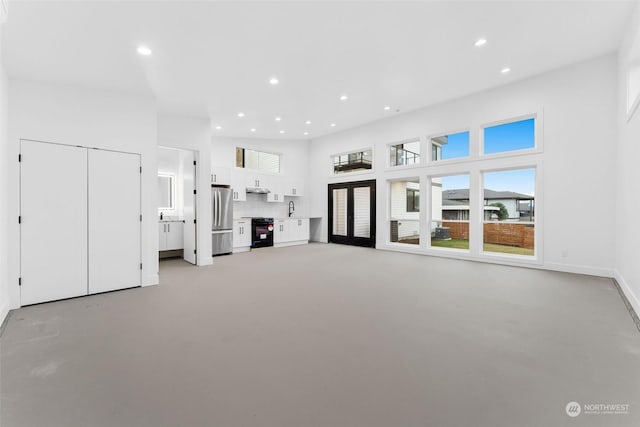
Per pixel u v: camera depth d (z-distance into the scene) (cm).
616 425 138
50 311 305
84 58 315
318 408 153
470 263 554
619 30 356
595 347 217
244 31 308
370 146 757
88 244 364
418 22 315
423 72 445
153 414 149
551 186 477
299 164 913
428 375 182
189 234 584
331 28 316
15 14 245
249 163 841
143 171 409
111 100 388
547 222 483
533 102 489
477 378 179
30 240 328
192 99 473
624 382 173
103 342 231
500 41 367
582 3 302
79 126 362
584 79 441
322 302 327
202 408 153
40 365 197
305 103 552
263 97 501
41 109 339
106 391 168
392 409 151
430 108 630
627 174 353
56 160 346
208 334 245
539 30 348
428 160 645
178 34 300
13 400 160
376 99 558
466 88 520
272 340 232
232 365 196
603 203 430
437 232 805
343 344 225
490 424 140
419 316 282
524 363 196
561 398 159
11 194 317
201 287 396
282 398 161
